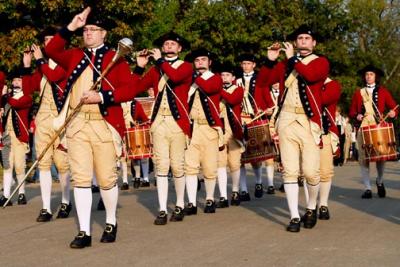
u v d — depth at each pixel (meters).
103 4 23.55
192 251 7.01
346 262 6.40
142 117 13.79
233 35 33.50
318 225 8.75
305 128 8.29
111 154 7.41
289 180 8.30
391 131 12.06
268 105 11.90
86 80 7.35
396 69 44.19
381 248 7.09
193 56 10.16
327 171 9.29
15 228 8.86
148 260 6.58
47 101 9.68
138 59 9.22
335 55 36.12
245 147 11.81
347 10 38.31
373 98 12.66
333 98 8.58
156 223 8.97
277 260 6.51
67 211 9.95
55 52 7.28
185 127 9.20
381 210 10.25
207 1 35.06
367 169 12.19
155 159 9.22
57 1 22.80
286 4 35.34
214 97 10.21
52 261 6.62
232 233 8.16
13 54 23.34
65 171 9.79
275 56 8.89
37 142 9.68
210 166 10.23
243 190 12.15
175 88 9.20
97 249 7.18
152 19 27.06
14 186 15.48
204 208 10.72
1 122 11.75
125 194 13.45
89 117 7.26
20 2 22.86
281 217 9.55
